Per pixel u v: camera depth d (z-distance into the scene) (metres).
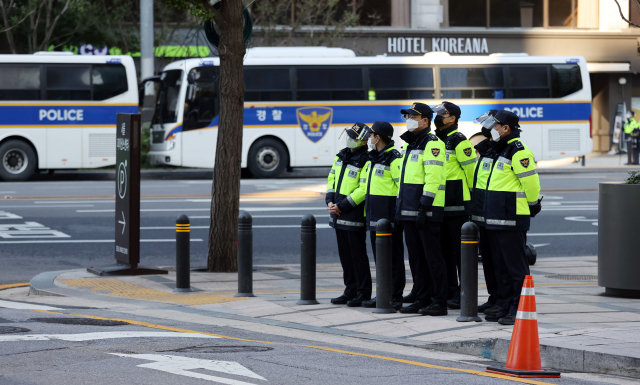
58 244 30.50
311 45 72.50
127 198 24.67
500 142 17.50
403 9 78.81
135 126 24.58
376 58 60.09
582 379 13.27
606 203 20.50
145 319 18.20
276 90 59.25
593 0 82.50
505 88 60.62
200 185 52.03
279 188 49.38
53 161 56.66
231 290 22.38
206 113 57.81
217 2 25.58
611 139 85.38
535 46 81.38
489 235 17.75
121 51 69.06
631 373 13.47
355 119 59.91
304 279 20.14
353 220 19.61
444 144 18.33
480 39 80.31
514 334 13.65
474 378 12.86
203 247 30.95
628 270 20.05
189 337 15.73
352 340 16.38
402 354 15.03
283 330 17.33
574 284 22.77
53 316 18.14
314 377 12.48
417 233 18.52
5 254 28.58
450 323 17.33
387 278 18.77
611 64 82.19
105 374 12.34
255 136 59.09
